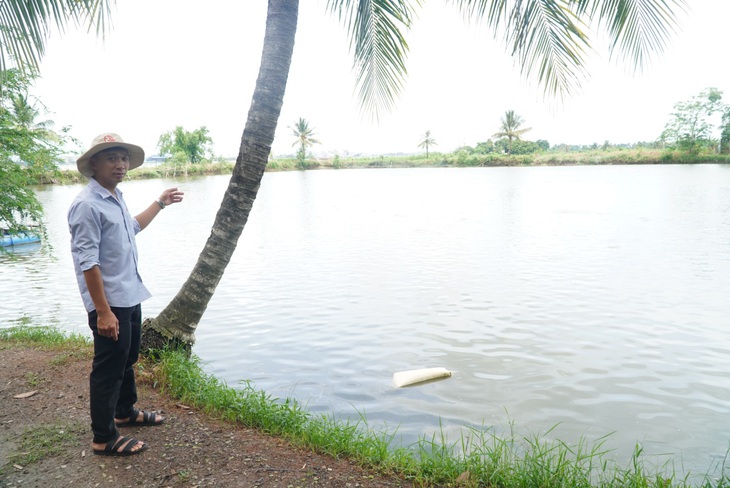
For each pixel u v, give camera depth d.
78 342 5.75
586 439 4.48
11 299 10.55
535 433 4.59
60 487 2.71
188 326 4.89
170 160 84.31
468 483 2.98
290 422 3.69
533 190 37.56
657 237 16.25
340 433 3.61
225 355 6.82
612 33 4.83
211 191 46.00
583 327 7.82
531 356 6.63
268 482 2.85
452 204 29.12
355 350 6.95
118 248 2.86
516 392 5.52
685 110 76.19
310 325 8.12
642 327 7.78
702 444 4.38
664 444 4.39
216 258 4.86
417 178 61.78
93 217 2.72
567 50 5.01
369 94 5.89
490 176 61.59
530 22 5.00
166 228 21.61
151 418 3.47
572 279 10.98
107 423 2.97
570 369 6.17
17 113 7.68
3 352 5.23
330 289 10.52
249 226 21.36
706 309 8.65
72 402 3.80
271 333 7.75
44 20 4.33
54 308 9.78
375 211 26.62
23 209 7.71
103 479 2.79
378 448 3.39
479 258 13.58
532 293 9.89
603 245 15.07
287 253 14.92
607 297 9.49
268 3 4.72
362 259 13.80
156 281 11.56
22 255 16.75
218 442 3.30
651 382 5.77
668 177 47.62
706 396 5.39
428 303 9.31
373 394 5.48
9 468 2.88
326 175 79.44
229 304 9.45
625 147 98.00
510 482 2.97
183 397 4.05
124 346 2.90
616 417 4.92
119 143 2.85
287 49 4.75
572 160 89.88
